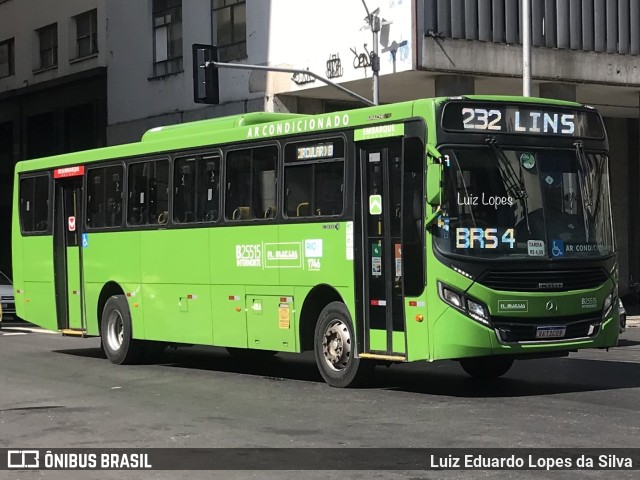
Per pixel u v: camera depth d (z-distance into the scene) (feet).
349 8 89.20
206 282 49.24
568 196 39.50
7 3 141.59
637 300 111.14
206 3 105.70
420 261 38.22
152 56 113.80
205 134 49.60
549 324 38.34
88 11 125.70
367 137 40.65
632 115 115.44
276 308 45.16
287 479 25.00
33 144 138.21
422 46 83.66
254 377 47.57
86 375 49.73
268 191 45.68
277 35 96.84
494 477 24.73
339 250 41.86
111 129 120.67
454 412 34.81
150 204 53.26
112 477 25.91
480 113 38.50
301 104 99.09
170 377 48.14
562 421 32.55
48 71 133.18
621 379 44.34
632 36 94.43
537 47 88.99
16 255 64.18
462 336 37.17
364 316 41.09
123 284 55.11
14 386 45.37
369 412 35.27
